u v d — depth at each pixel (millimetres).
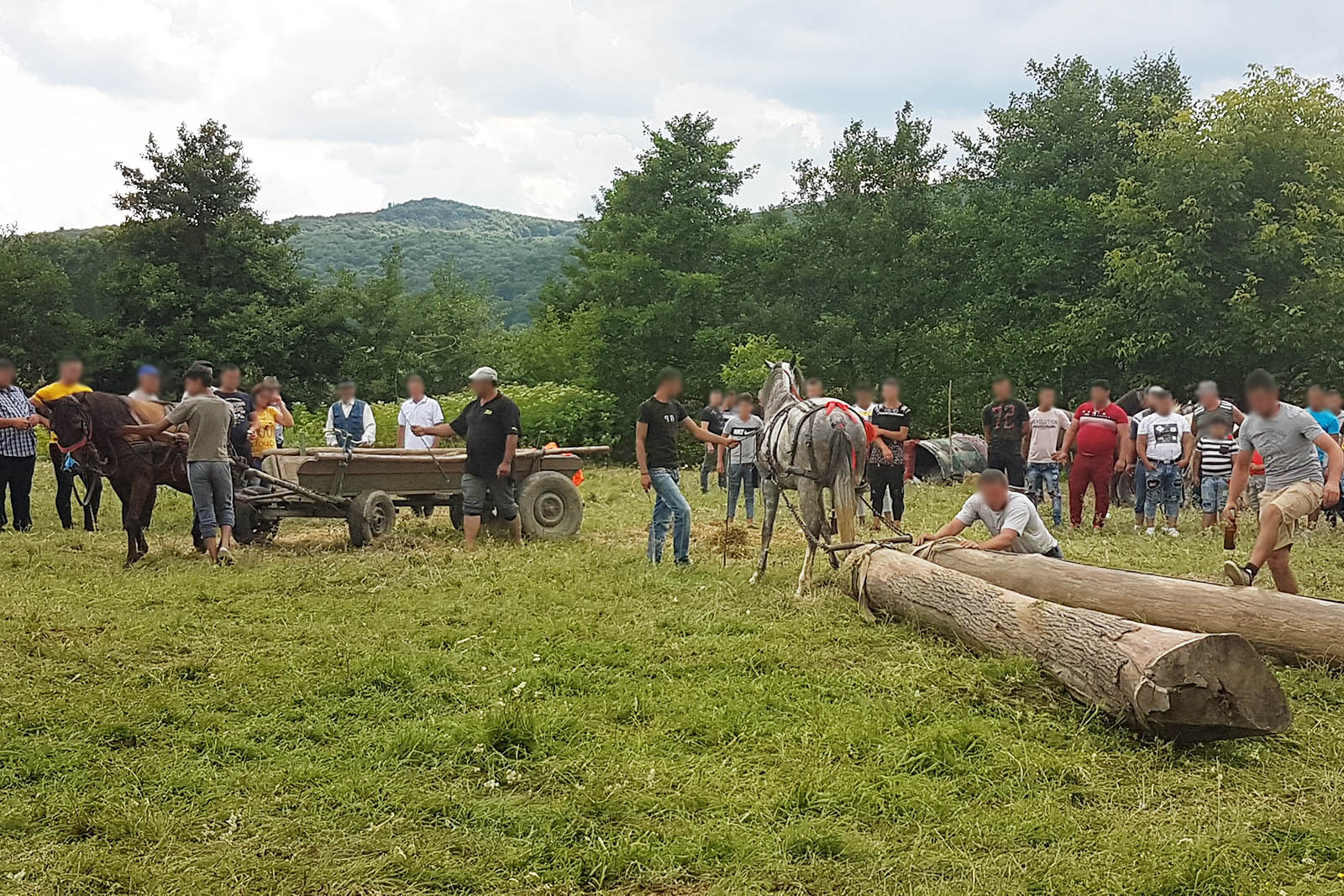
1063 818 4309
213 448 9656
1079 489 13430
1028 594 7188
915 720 5484
